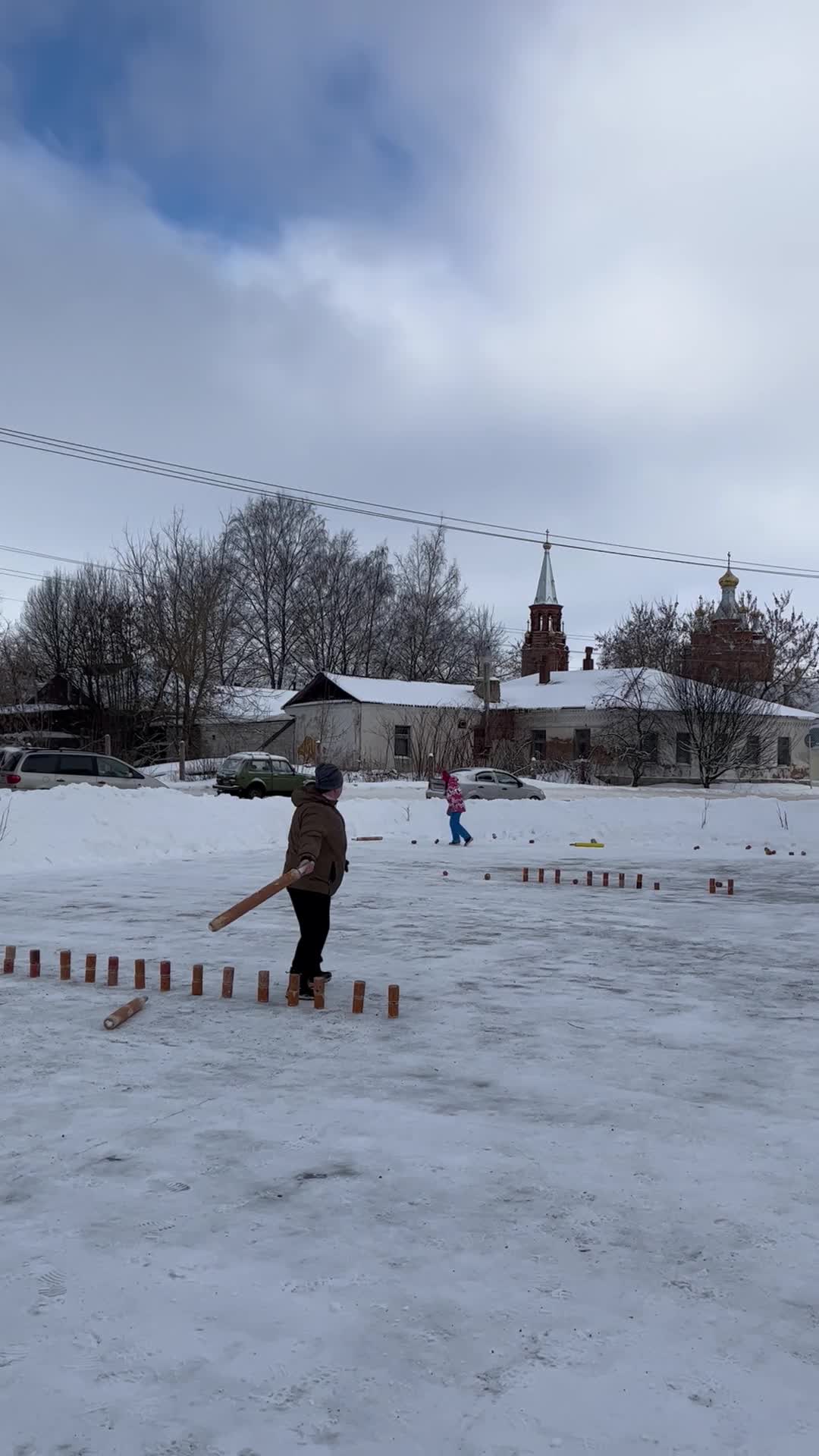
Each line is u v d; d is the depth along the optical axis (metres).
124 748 56.78
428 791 36.66
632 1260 4.25
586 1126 5.87
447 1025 8.12
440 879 18.44
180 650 51.59
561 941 12.12
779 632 74.69
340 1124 5.84
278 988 9.41
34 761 28.30
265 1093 6.39
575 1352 3.56
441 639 77.50
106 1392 3.29
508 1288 4.00
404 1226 4.53
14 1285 3.96
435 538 78.12
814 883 18.83
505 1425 3.16
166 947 11.24
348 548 79.69
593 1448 3.06
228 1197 4.81
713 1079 6.80
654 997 9.21
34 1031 7.83
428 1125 5.85
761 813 29.38
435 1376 3.41
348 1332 3.67
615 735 56.31
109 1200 4.77
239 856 21.44
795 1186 5.05
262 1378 3.38
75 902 14.59
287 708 60.28
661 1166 5.28
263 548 77.75
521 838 27.62
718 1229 4.55
